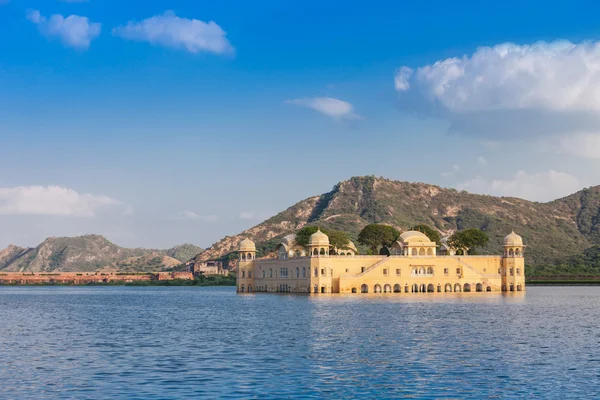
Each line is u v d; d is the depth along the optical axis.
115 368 74.69
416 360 78.56
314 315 137.38
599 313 142.50
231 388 64.25
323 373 71.00
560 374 70.50
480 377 69.00
